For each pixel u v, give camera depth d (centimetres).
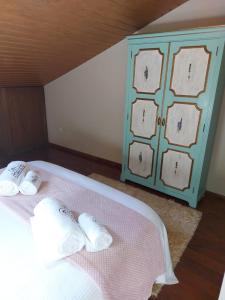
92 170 333
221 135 242
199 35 194
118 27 250
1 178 146
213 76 197
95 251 100
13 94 362
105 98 332
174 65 215
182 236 197
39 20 186
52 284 86
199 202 252
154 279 121
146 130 256
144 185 278
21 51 235
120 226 118
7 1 152
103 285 88
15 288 84
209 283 154
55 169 184
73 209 130
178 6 239
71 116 390
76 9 186
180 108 224
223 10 215
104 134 352
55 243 97
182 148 233
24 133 397
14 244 105
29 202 136
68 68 346
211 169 259
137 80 246
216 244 190
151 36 220
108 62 310
